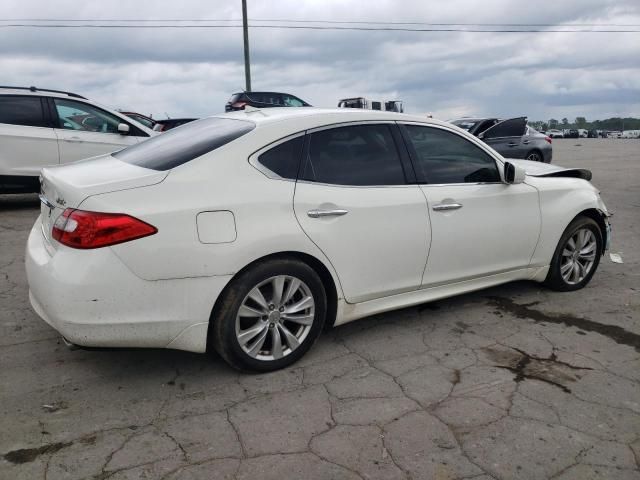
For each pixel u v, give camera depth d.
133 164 3.30
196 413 2.91
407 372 3.39
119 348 2.92
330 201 3.37
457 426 2.83
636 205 9.60
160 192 2.91
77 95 8.47
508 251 4.31
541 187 4.49
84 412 2.90
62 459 2.52
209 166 3.08
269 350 3.34
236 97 17.69
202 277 2.96
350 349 3.69
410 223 3.69
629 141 44.91
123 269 2.78
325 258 3.36
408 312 4.35
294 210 3.23
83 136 8.25
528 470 2.51
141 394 3.08
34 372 3.29
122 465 2.48
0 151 7.70
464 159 4.09
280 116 3.49
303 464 2.51
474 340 3.86
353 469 2.49
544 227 4.49
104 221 2.76
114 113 8.62
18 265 5.31
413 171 3.79
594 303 4.62
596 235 4.94
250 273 3.11
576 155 22.98
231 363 3.20
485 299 4.67
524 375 3.38
